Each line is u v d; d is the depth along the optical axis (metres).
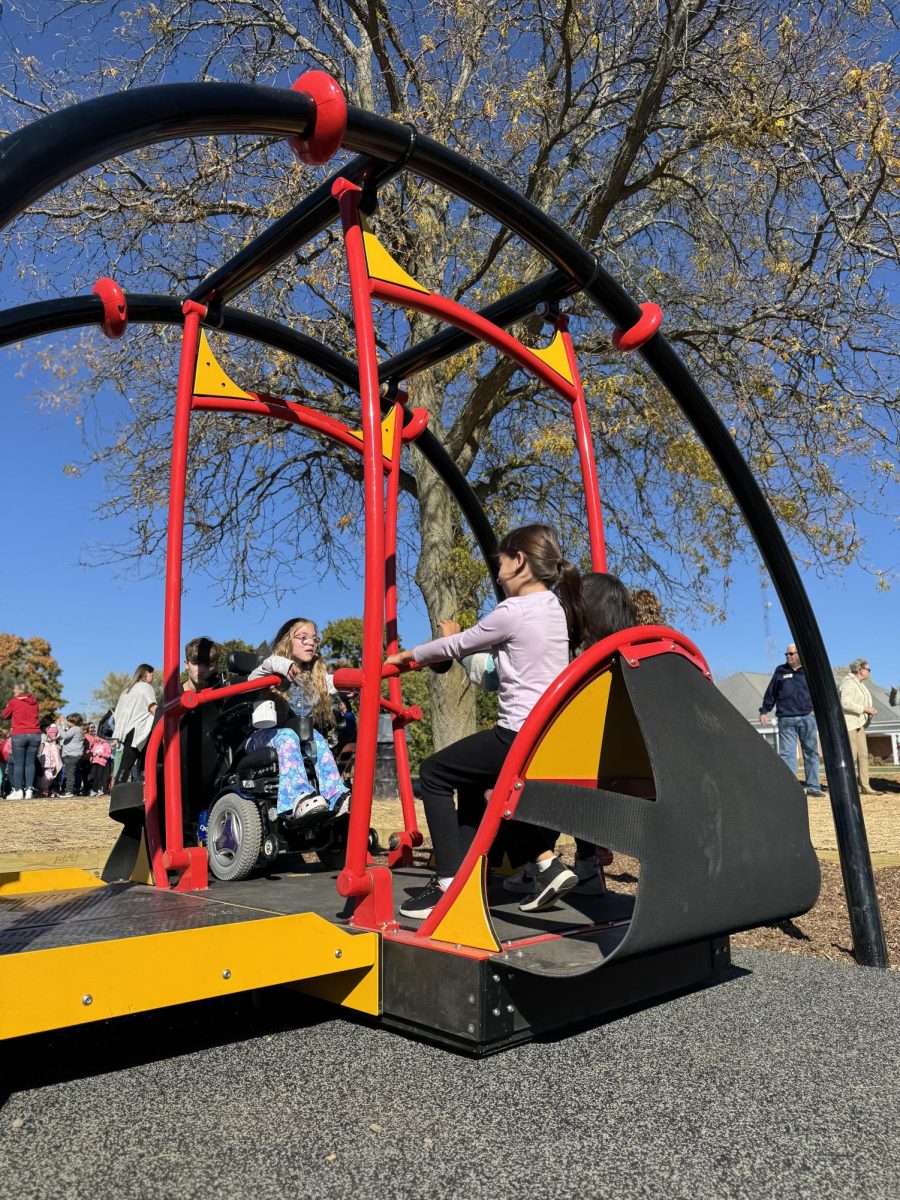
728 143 9.09
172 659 3.63
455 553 10.38
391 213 10.16
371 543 2.74
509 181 9.88
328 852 4.23
